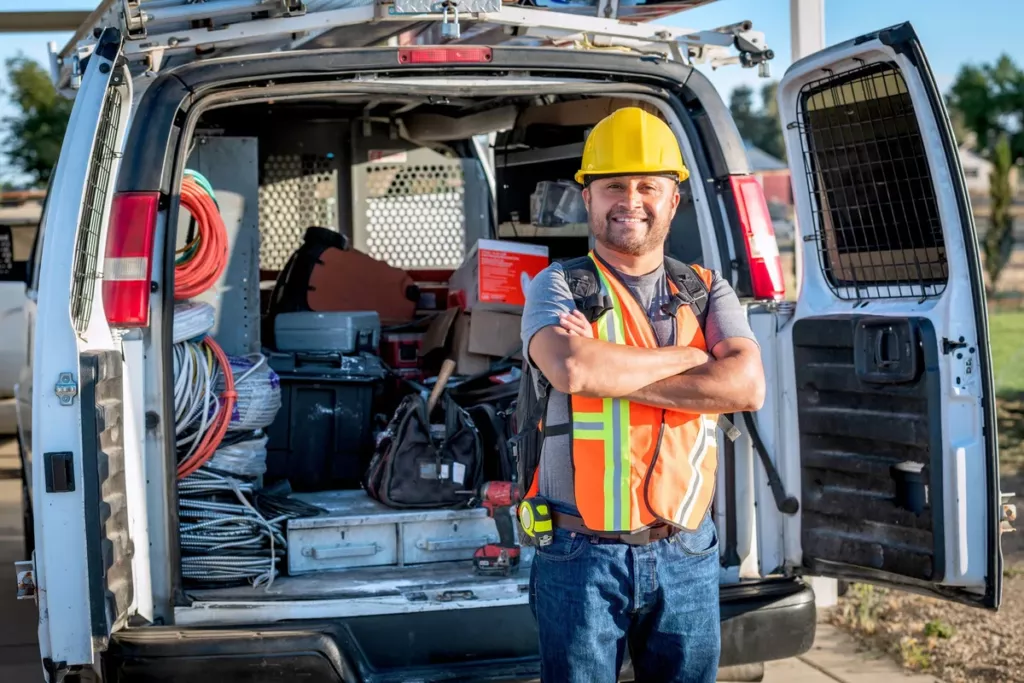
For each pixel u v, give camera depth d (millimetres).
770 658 3391
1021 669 4164
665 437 2500
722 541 3658
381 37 4293
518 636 3307
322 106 5512
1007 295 18797
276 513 3691
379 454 3977
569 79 3629
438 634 3264
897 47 3270
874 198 3541
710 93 3744
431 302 5590
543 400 2574
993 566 3213
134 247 3146
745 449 3691
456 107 5336
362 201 5781
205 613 3215
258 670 3002
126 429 3100
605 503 2459
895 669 4270
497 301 4469
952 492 3236
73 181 2896
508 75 3551
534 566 2666
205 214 3893
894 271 3527
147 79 3779
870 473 3422
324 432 4395
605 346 2445
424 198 5867
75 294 2898
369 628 3232
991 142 36750
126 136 3211
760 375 2529
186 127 3289
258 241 4457
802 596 3436
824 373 3539
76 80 3713
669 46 4047
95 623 2832
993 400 3221
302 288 5129
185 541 3471
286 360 4398
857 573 3496
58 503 2818
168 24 3602
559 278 2580
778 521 3688
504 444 3918
